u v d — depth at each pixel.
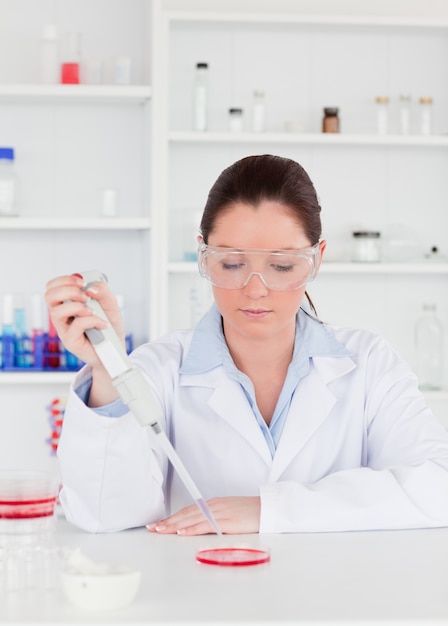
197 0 3.98
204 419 1.94
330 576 1.32
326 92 4.04
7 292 3.91
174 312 3.94
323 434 1.95
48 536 1.42
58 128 3.94
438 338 4.02
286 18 3.83
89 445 1.61
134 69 3.95
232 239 1.76
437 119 4.11
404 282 4.11
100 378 1.59
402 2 4.09
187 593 1.22
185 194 3.97
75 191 3.95
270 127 4.02
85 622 1.10
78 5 3.94
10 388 3.89
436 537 1.60
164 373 1.97
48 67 3.75
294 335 1.98
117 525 1.66
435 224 4.11
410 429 1.95
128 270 3.96
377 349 2.06
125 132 3.95
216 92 3.99
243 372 1.95
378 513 1.65
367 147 4.05
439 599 1.20
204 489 1.92
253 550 1.43
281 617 1.12
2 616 1.12
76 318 1.47
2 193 3.72
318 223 1.83
